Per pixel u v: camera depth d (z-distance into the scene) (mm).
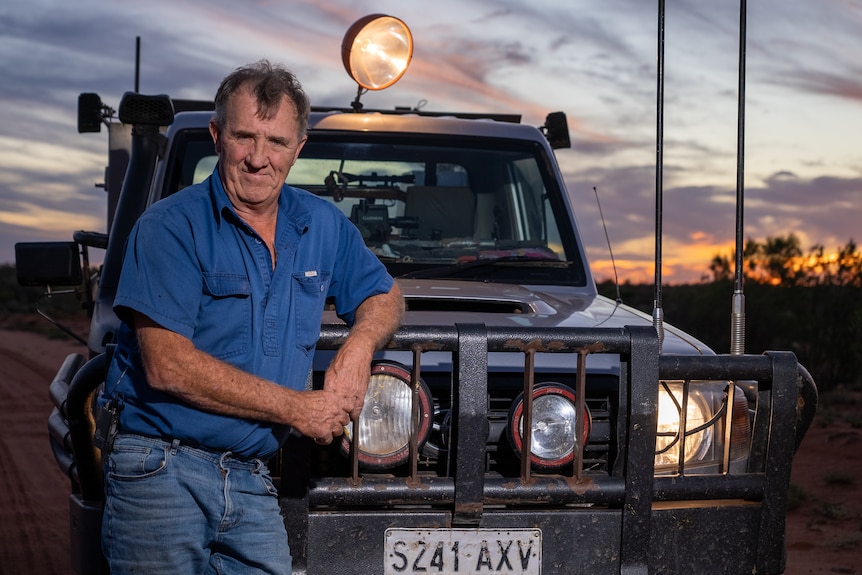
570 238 5016
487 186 5113
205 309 2957
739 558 3510
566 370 3570
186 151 4926
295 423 2941
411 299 4031
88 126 5562
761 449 3578
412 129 5180
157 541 2934
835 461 10102
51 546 7035
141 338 2885
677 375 3457
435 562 3328
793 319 17859
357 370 3076
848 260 17766
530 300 4125
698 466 3607
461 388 3305
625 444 3402
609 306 4352
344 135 5105
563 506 3428
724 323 20141
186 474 2939
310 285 3100
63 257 4469
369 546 3314
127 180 4668
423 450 3488
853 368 16844
